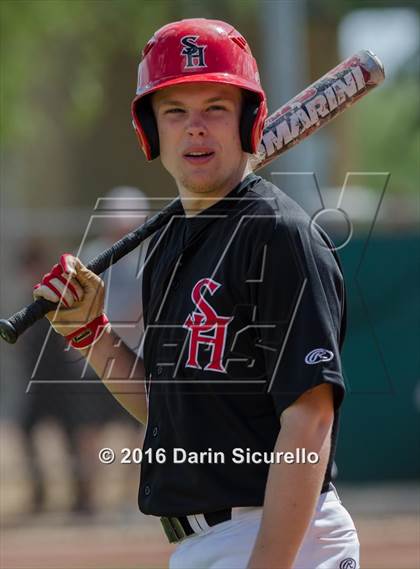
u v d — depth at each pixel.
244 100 8.22
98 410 24.05
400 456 25.36
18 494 24.31
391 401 25.25
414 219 30.00
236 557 7.82
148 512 8.30
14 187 55.19
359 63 9.66
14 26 38.03
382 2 47.81
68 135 53.31
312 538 7.91
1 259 26.16
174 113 8.20
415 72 49.84
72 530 23.28
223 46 8.07
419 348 25.17
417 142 67.06
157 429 8.22
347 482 25.38
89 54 47.94
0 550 21.44
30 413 24.02
